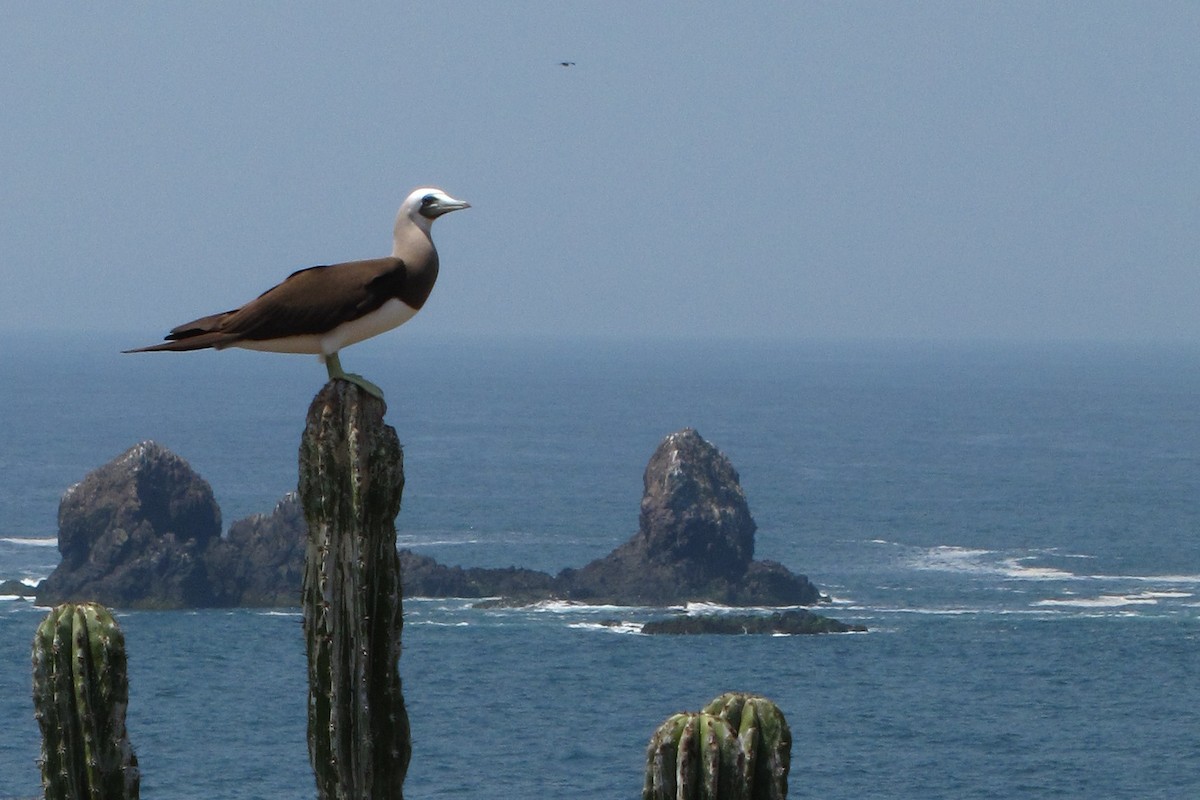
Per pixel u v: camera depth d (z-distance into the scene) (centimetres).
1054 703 8194
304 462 1373
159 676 8438
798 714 7894
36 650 1413
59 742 1402
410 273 1403
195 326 1401
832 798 6356
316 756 1373
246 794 6131
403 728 1382
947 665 9100
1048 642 9819
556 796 6312
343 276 1381
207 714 7562
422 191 1423
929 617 10669
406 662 8900
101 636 1416
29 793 6016
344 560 1355
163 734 7125
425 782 6512
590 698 8156
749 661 9131
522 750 7062
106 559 10612
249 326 1379
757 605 10881
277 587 10719
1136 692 8475
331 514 1358
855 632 10000
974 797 6438
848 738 7412
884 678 8744
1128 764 6988
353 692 1360
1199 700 8300
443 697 8100
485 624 10062
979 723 7731
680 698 8212
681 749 1337
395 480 1369
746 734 1370
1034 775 6769
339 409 1368
